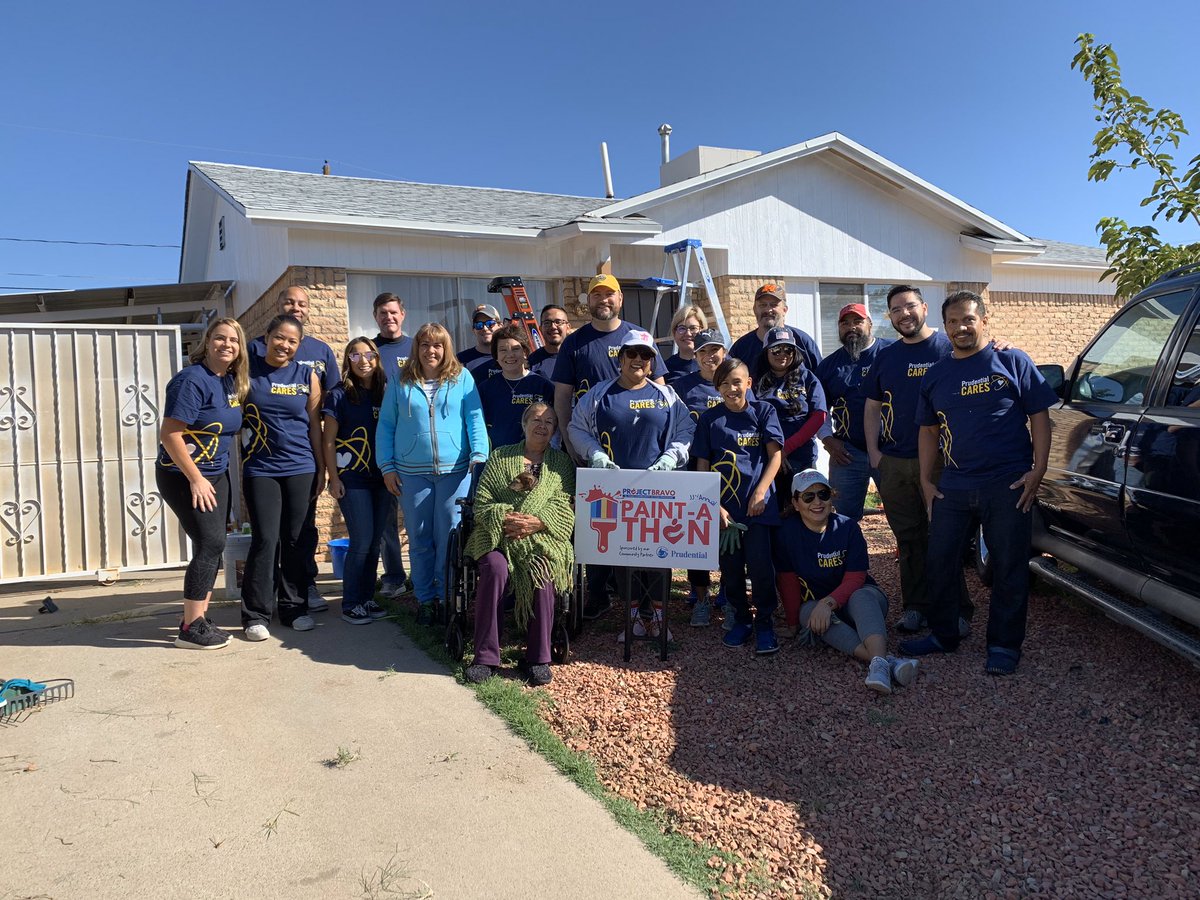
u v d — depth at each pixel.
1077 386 4.85
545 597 4.41
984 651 4.65
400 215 8.60
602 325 5.39
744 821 3.14
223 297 11.34
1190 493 3.47
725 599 5.31
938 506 4.51
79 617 5.71
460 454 5.30
